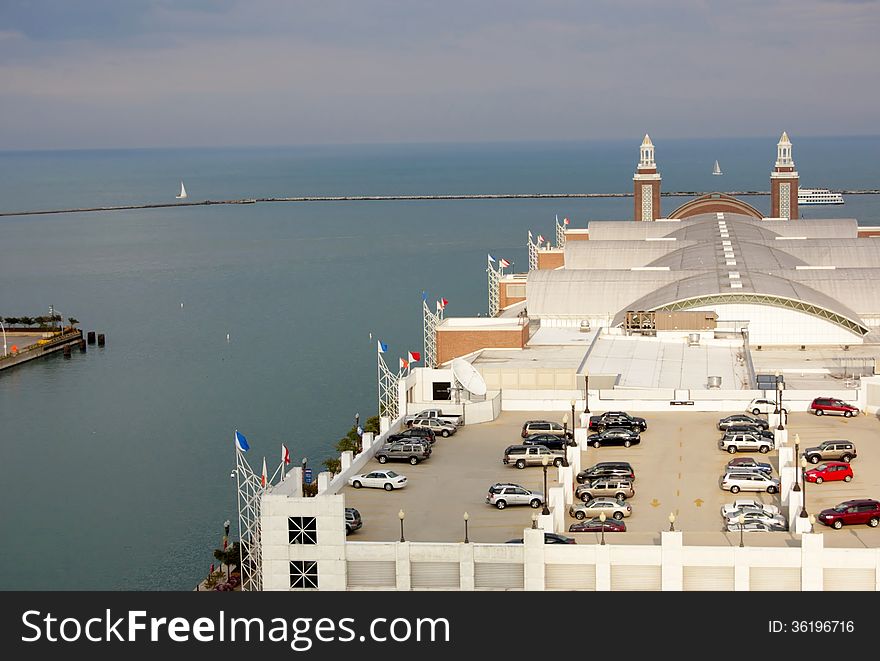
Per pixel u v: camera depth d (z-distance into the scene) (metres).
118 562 147.00
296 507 98.62
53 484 182.25
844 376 179.00
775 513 108.56
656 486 122.19
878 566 94.38
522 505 115.38
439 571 98.50
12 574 143.50
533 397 160.50
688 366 176.75
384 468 130.62
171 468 188.38
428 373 165.88
